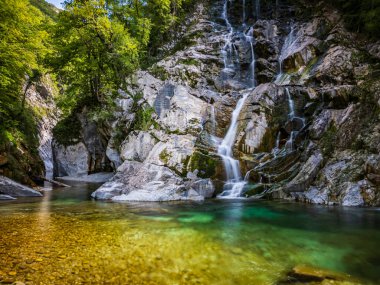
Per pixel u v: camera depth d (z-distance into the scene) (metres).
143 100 18.02
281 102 15.48
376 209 9.73
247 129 14.65
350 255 5.47
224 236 6.59
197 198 12.10
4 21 14.79
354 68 16.14
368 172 10.61
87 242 5.91
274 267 4.86
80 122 26.70
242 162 13.76
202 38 25.97
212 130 16.14
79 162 26.25
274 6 27.47
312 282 4.29
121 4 25.27
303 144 13.55
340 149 12.06
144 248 5.61
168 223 7.81
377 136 11.20
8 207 10.38
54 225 7.38
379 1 18.61
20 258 4.91
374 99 12.39
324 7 23.17
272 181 12.81
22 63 16.91
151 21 27.53
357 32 19.89
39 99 35.09
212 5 31.12
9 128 18.27
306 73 18.62
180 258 5.14
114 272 4.45
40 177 19.30
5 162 16.06
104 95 22.53
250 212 9.44
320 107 14.71
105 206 10.54
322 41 19.75
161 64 22.41
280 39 23.38
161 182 12.59
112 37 19.92
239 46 24.14
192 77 21.56
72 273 4.36
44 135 32.22
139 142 15.29
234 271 4.66
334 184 11.11
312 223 7.94
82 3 18.62
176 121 15.74
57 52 20.98
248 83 22.62
